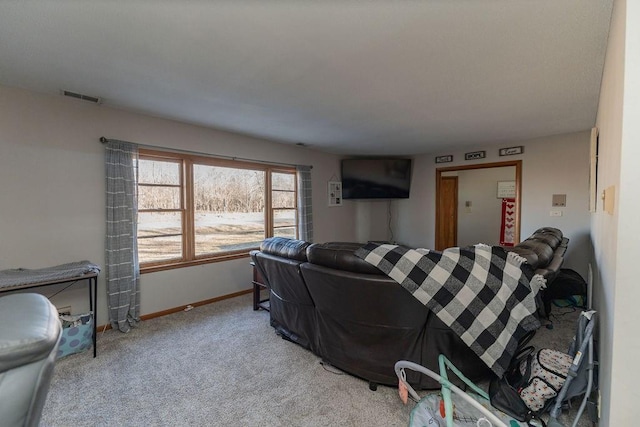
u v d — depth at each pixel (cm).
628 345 96
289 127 371
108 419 169
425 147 502
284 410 175
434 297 167
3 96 239
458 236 688
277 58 196
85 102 279
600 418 130
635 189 93
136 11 147
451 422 134
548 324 286
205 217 383
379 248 182
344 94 261
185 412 175
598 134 248
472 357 189
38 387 59
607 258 131
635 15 91
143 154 321
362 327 193
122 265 294
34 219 254
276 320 281
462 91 254
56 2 140
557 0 139
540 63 203
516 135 419
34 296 78
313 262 209
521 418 160
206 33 167
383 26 160
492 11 147
